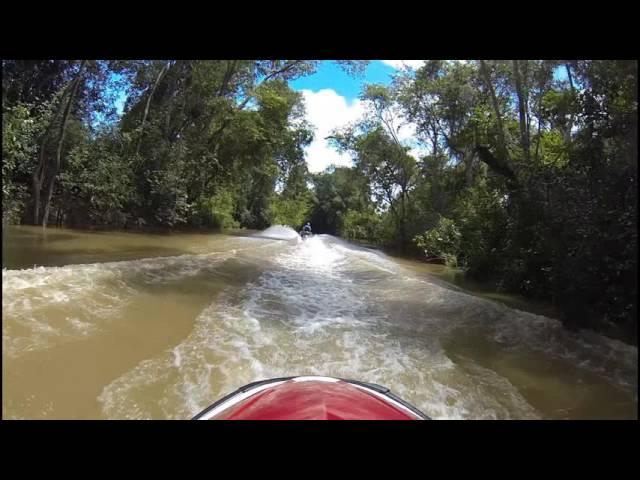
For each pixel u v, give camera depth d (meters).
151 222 22.66
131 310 7.03
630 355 6.98
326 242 35.50
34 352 4.98
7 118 13.84
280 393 3.16
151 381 4.80
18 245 12.41
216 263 12.92
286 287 11.13
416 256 30.25
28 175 18.09
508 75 20.09
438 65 28.47
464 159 29.58
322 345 6.66
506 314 9.23
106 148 20.45
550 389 5.65
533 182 11.48
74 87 17.59
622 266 7.85
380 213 42.44
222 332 6.75
